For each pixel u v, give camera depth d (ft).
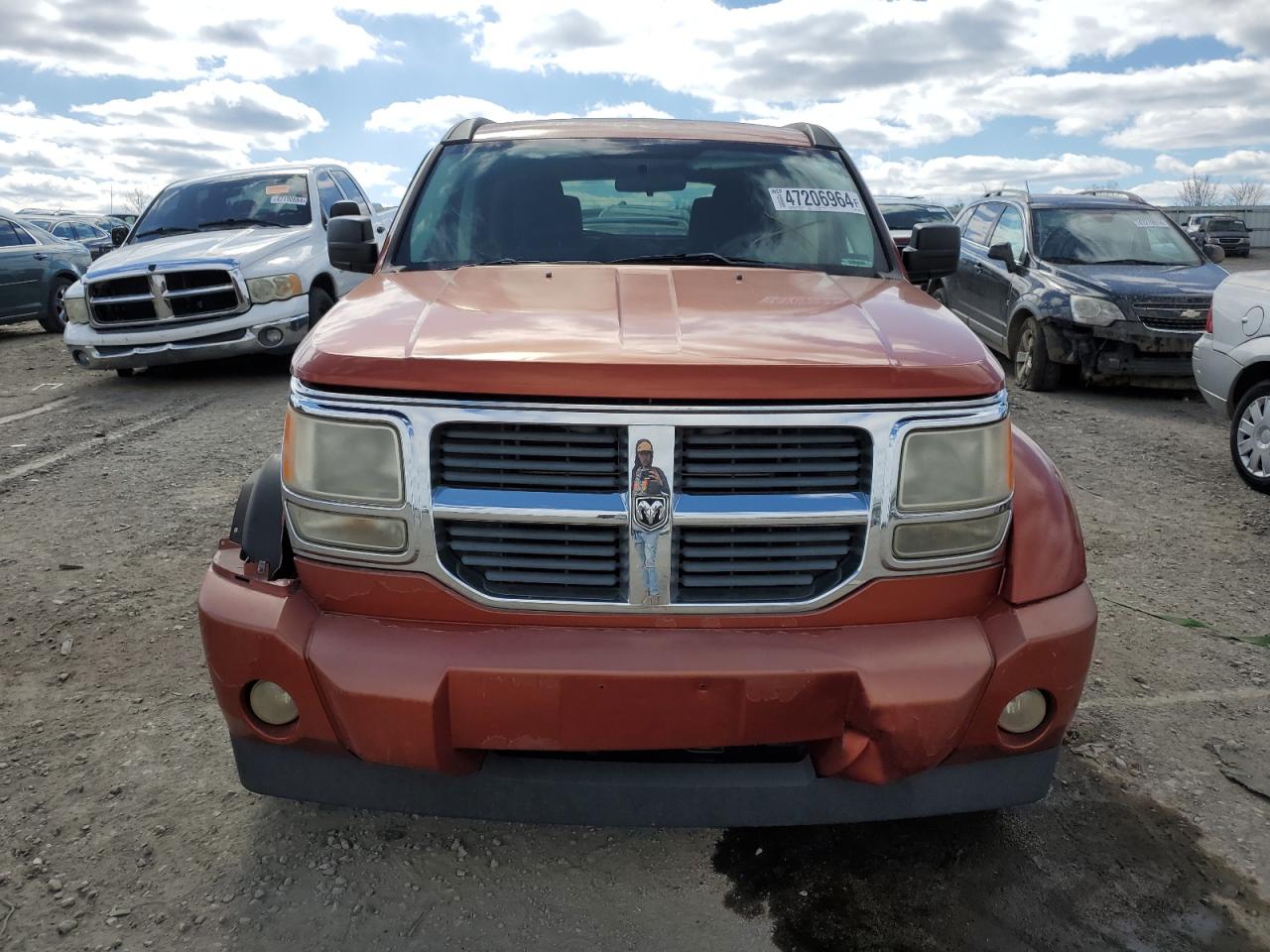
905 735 6.62
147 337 27.04
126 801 8.75
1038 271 29.22
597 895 7.65
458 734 6.59
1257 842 8.46
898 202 45.60
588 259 10.34
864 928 7.33
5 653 11.53
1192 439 23.09
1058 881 7.90
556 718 6.53
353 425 6.67
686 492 6.62
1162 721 10.47
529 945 7.13
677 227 10.69
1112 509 17.76
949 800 7.14
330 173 33.50
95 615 12.57
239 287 26.94
